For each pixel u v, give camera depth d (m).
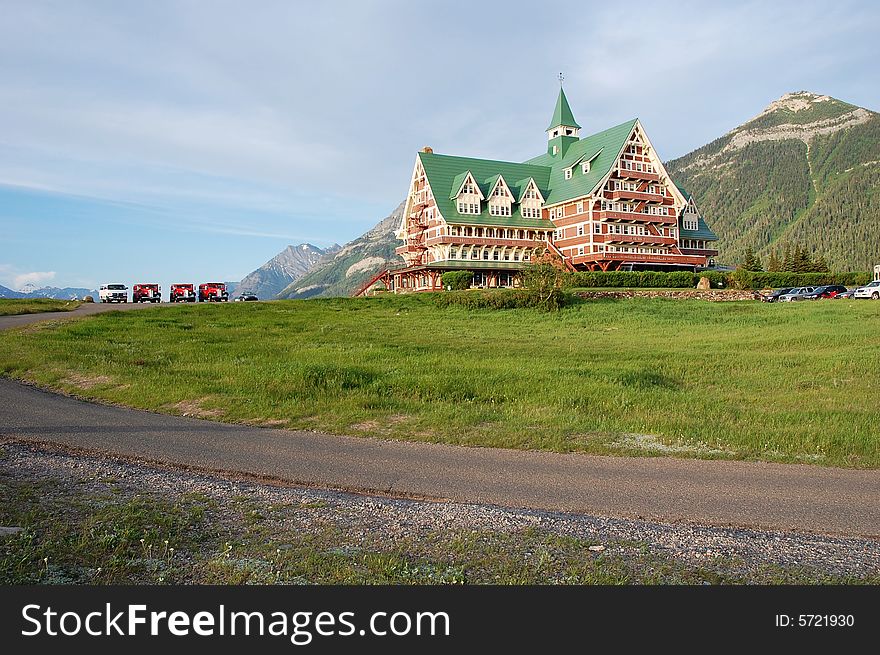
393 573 6.80
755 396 17.83
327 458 11.88
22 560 6.70
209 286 68.19
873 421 14.52
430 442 13.11
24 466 10.44
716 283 66.06
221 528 8.02
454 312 45.47
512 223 76.50
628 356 25.75
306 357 24.27
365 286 84.75
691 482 10.55
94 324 34.91
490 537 7.88
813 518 8.92
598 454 12.27
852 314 39.53
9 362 22.02
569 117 87.25
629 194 76.62
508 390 17.70
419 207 77.44
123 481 9.89
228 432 13.83
